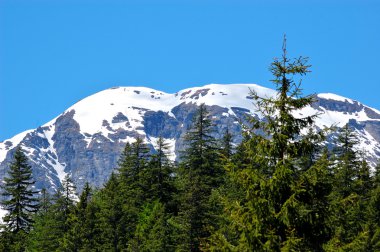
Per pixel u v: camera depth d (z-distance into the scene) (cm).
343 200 2348
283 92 2441
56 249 8619
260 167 2420
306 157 2436
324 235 2333
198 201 6744
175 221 7356
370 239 4812
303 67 2427
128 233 8231
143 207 8512
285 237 2322
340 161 6844
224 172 8206
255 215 2308
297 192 2270
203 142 8344
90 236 8400
